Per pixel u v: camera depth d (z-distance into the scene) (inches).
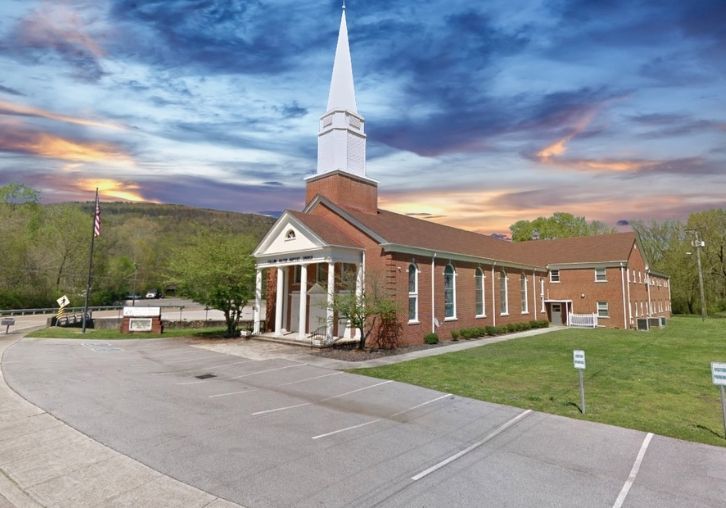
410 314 930.1
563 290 1592.0
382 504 233.5
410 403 450.9
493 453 312.0
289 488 251.0
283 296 1095.6
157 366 659.4
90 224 2393.0
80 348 858.1
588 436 349.4
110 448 312.2
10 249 1977.1
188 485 253.4
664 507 233.8
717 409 430.6
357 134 1071.6
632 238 1592.0
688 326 1476.4
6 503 232.8
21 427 358.0
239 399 462.3
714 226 2140.7
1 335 1123.9
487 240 1519.4
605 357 762.8
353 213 975.0
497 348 878.4
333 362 696.4
